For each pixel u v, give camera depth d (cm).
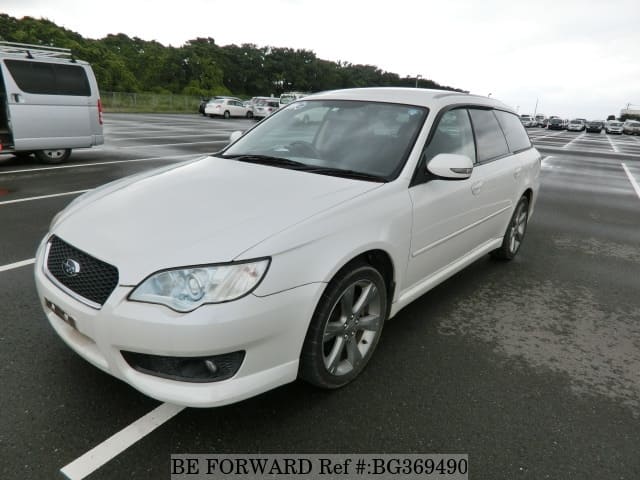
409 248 281
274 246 205
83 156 1077
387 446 218
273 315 201
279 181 269
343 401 246
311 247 215
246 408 236
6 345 278
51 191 695
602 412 251
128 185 278
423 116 315
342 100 350
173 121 2684
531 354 306
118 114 3212
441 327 335
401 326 334
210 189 259
